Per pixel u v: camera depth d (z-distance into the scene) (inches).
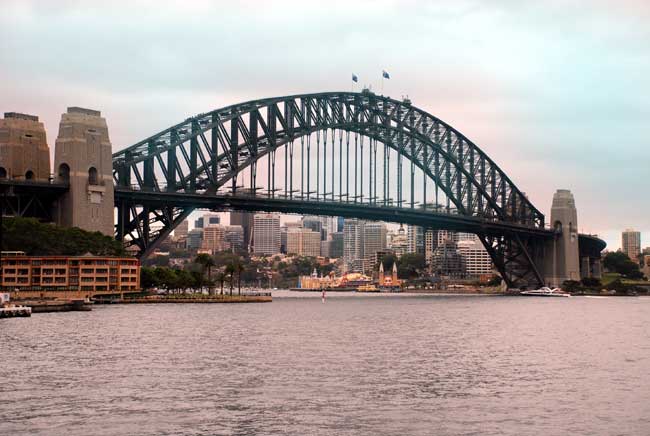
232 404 3235.7
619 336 6117.1
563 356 4768.7
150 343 5054.1
